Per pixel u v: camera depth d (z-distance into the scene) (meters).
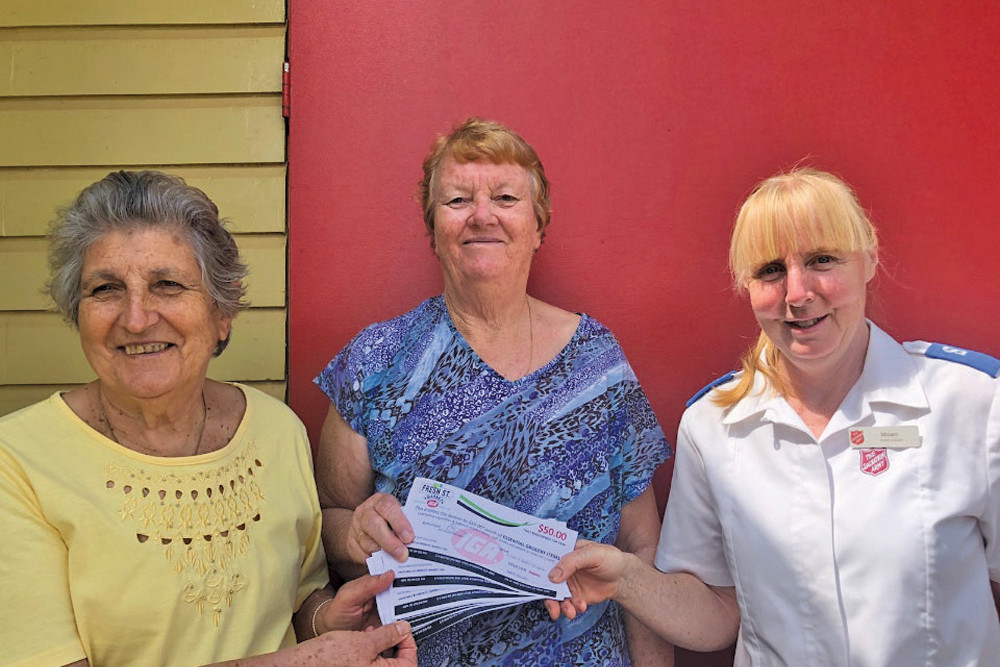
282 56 2.85
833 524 2.05
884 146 2.83
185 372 1.99
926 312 2.80
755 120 2.85
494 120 2.86
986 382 2.03
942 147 2.81
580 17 2.87
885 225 2.82
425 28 2.87
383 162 2.86
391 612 2.09
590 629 2.31
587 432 2.34
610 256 2.87
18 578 1.78
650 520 2.50
